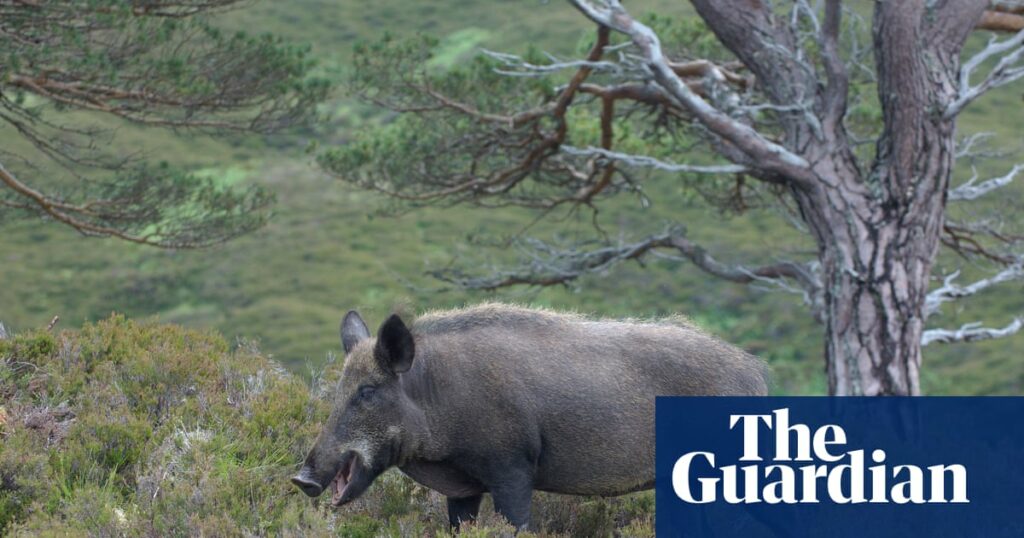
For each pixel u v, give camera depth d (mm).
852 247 14562
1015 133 70125
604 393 7320
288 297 65500
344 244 72375
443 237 73750
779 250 23016
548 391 7207
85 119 75750
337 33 100188
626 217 71562
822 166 14664
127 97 17891
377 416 6859
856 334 14539
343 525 7066
